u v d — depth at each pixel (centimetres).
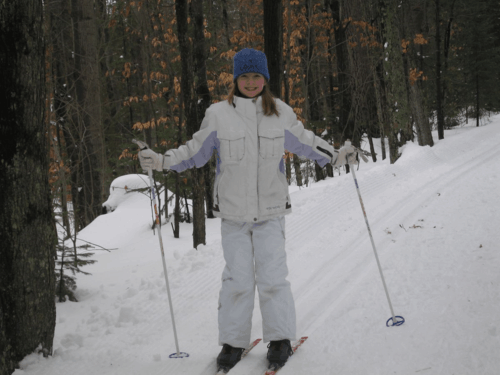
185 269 552
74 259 521
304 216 723
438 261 434
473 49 2456
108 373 298
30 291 294
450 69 2391
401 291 378
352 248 530
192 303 435
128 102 1695
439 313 326
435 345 284
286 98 1393
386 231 569
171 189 1164
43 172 300
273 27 831
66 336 366
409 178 924
